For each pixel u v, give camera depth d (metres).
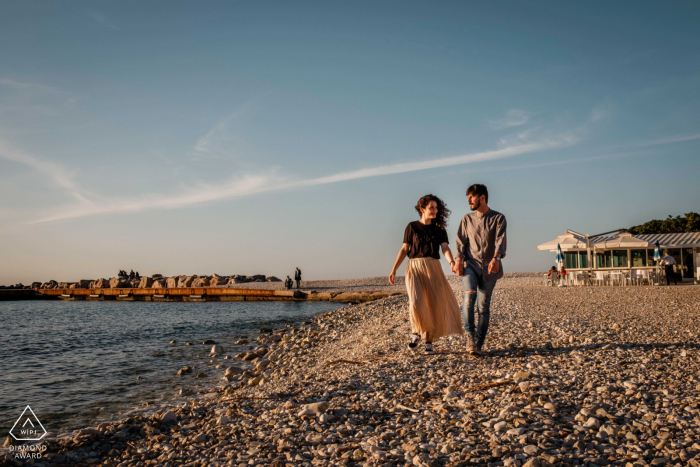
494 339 6.51
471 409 3.54
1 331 17.75
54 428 5.21
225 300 44.19
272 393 4.77
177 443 3.52
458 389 4.12
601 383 3.91
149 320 22.50
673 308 10.24
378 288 37.16
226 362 9.70
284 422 3.67
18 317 27.09
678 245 26.78
